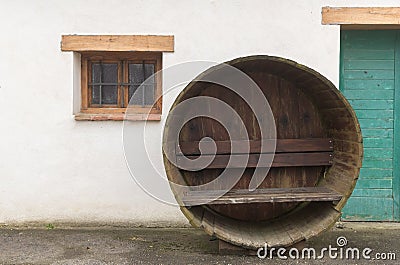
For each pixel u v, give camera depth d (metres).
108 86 6.30
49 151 6.12
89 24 6.07
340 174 5.22
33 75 6.10
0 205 6.13
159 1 6.05
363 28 6.26
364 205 6.38
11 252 5.10
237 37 6.04
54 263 4.77
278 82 5.73
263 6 6.03
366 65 6.36
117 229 6.01
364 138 6.39
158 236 5.70
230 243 4.88
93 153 6.10
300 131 5.70
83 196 6.12
